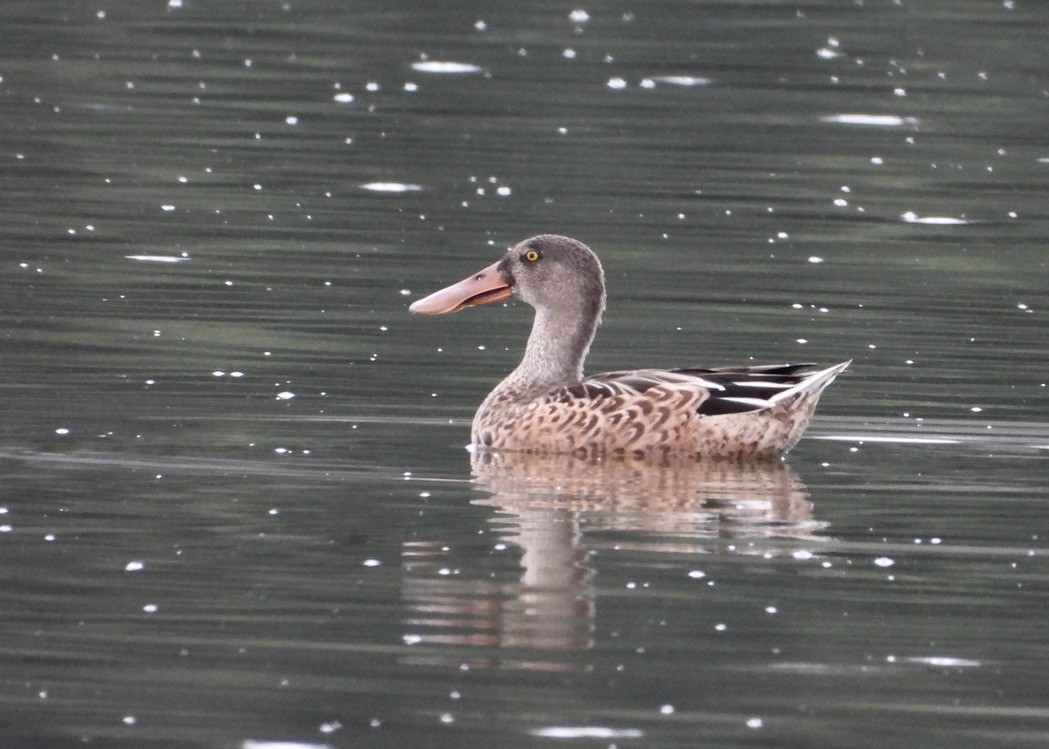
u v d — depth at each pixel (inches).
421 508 532.1
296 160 1099.9
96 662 422.6
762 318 800.3
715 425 594.6
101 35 1424.7
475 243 924.6
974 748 386.6
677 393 598.2
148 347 721.0
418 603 456.4
